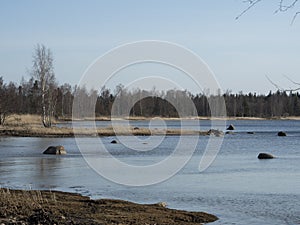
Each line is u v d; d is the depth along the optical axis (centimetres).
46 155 3538
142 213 1473
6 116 6750
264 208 1683
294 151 4228
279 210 1652
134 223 1321
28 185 2138
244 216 1555
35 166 2859
